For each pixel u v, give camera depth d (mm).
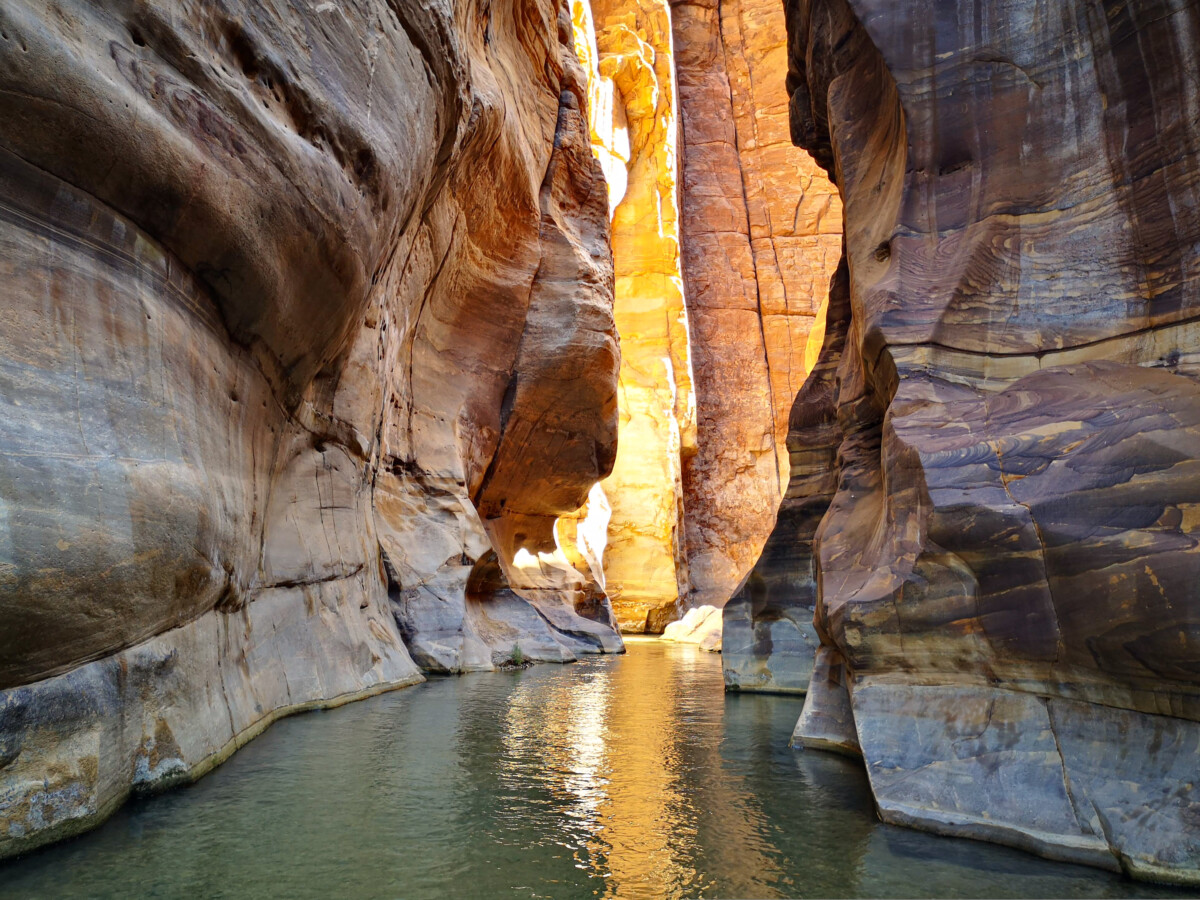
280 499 7219
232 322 5172
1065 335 4832
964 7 5770
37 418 3307
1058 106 5199
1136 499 3613
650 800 4305
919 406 4961
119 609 3596
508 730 6297
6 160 3355
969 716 4066
